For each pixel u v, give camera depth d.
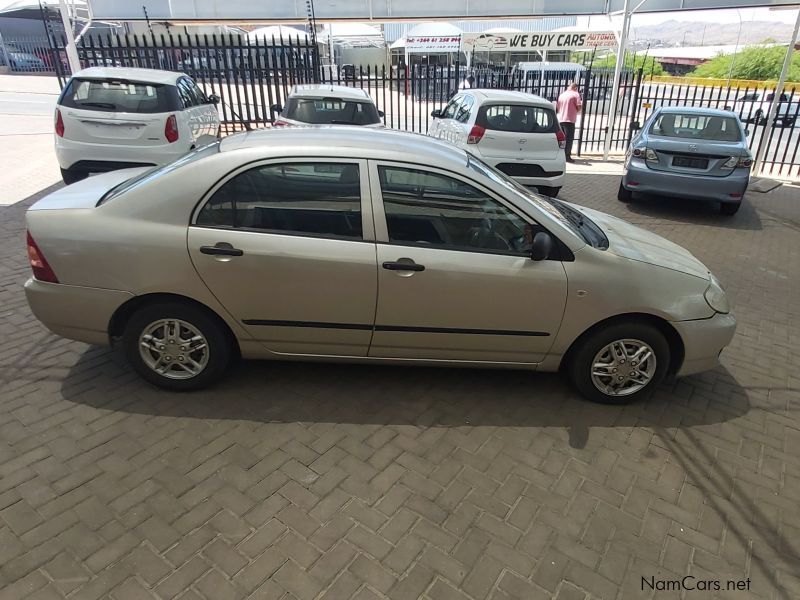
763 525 2.76
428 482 2.91
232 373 3.76
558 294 3.32
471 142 8.52
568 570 2.45
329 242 3.21
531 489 2.91
